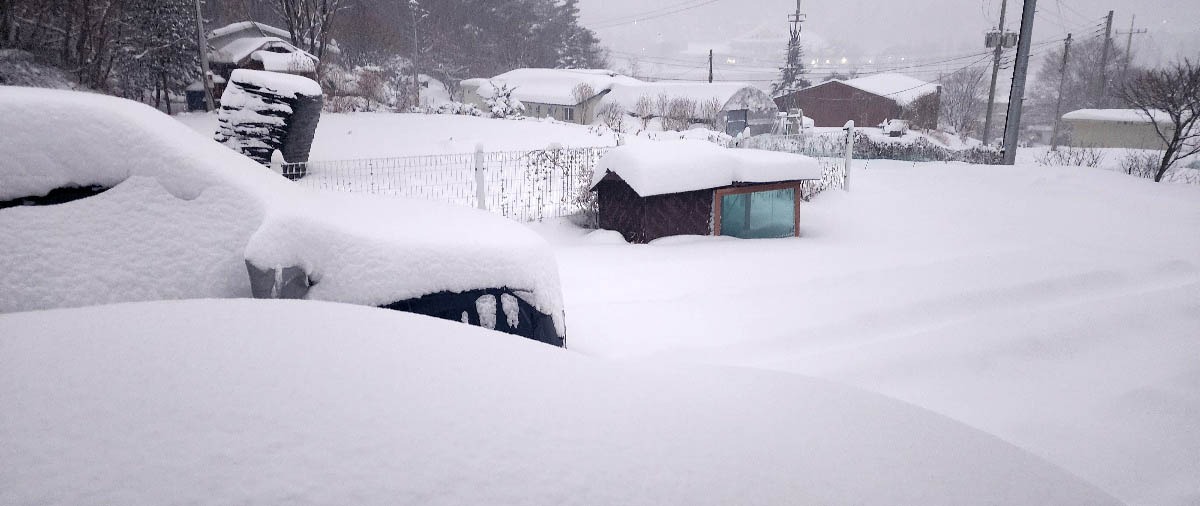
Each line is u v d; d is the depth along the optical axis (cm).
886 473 192
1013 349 612
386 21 6456
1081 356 608
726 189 1047
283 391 176
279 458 147
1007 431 473
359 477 145
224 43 3912
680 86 4016
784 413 225
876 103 5169
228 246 342
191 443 150
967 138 5553
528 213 1173
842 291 749
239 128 1408
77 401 163
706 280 774
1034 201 1334
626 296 709
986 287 767
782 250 946
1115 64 8581
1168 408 512
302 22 3638
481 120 2764
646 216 994
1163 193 1370
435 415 173
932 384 543
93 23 3231
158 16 3462
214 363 189
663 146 1036
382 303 363
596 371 229
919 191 1468
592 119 4234
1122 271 849
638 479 161
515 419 178
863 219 1227
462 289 388
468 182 1438
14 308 304
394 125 2497
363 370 194
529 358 227
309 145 1530
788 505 163
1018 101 2033
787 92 6041
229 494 135
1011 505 190
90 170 338
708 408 213
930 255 923
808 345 607
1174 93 1638
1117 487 409
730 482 168
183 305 251
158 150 350
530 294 416
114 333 211
